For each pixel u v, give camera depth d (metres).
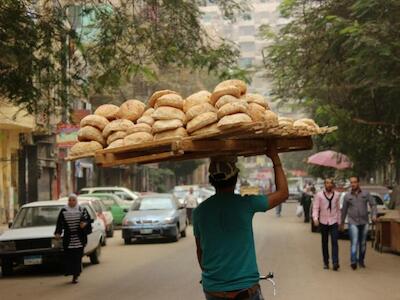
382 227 19.05
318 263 16.22
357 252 15.95
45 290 12.66
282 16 21.70
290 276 13.85
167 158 5.68
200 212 5.34
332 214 15.12
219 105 5.12
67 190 38.41
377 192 27.78
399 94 17.66
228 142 5.36
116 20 13.94
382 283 12.79
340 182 31.97
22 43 12.17
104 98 33.88
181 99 5.45
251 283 5.11
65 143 27.27
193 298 11.30
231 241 5.17
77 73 13.96
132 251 20.31
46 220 16.06
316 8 19.55
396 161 24.61
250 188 35.06
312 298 11.04
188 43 14.66
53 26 13.02
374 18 16.11
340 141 24.67
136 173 61.62
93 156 5.77
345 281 13.09
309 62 20.58
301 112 29.27
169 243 22.95
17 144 31.09
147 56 14.75
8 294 12.25
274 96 24.36
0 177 29.48
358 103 20.78
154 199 24.83
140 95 33.69
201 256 5.50
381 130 22.77
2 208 29.61
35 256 14.77
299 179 86.31
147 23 14.45
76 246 13.68
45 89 13.80
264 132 5.11
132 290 12.37
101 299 11.43
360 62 15.64
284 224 32.50
